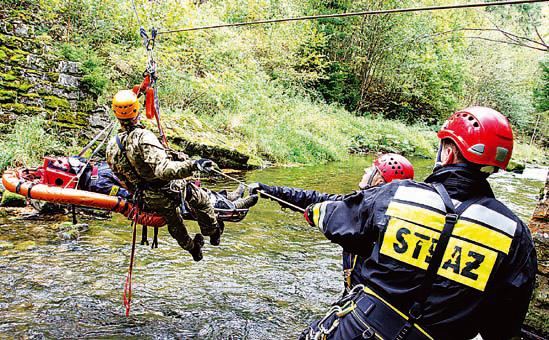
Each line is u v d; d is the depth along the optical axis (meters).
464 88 28.97
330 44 21.55
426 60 23.55
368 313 2.00
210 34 14.41
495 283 1.85
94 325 3.83
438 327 1.88
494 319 1.95
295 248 6.01
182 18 13.20
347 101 22.64
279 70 17.80
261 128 12.92
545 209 3.49
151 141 3.46
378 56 22.53
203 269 5.09
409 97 24.95
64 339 3.60
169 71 11.91
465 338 1.92
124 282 4.62
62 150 8.05
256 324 4.02
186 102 12.20
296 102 16.83
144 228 4.04
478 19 18.80
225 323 4.01
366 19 21.50
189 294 4.49
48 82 9.24
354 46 21.95
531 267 1.88
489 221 1.87
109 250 5.39
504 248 1.84
